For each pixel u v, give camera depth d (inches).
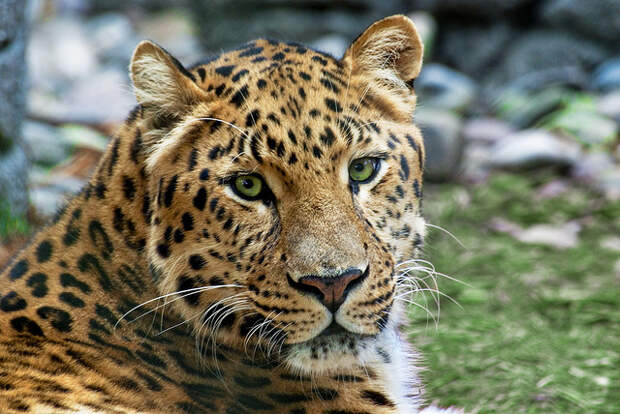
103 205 279.1
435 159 760.3
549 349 457.4
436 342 464.8
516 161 770.2
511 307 514.9
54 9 1322.6
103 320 274.5
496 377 425.7
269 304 267.1
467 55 1059.3
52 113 813.9
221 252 269.1
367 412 290.5
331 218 263.7
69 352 265.1
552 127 821.2
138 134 278.7
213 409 282.4
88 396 253.9
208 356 280.7
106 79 1029.2
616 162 770.8
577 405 396.2
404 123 298.5
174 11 1331.2
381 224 282.0
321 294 261.4
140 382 270.1
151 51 272.2
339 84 280.8
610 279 557.3
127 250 274.5
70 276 277.3
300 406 287.3
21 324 266.5
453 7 1048.8
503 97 949.2
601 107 864.9
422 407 363.6
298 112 266.7
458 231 647.1
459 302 520.7
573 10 1002.7
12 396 239.5
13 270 282.7
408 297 319.9
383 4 1095.0
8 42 537.3
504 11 1036.5
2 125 541.0
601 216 668.1
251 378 285.1
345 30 1104.2
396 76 304.8
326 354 272.8
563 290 539.2
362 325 270.7
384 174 282.4
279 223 267.3
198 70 289.0
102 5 1349.7
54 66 1130.7
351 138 270.8
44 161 708.7
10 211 544.1
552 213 678.5
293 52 291.0
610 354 449.7
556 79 918.4
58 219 289.6
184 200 266.2
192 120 269.6
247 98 269.6
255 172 265.7
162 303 274.2
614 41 1000.9
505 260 586.9
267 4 1122.0
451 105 924.6
